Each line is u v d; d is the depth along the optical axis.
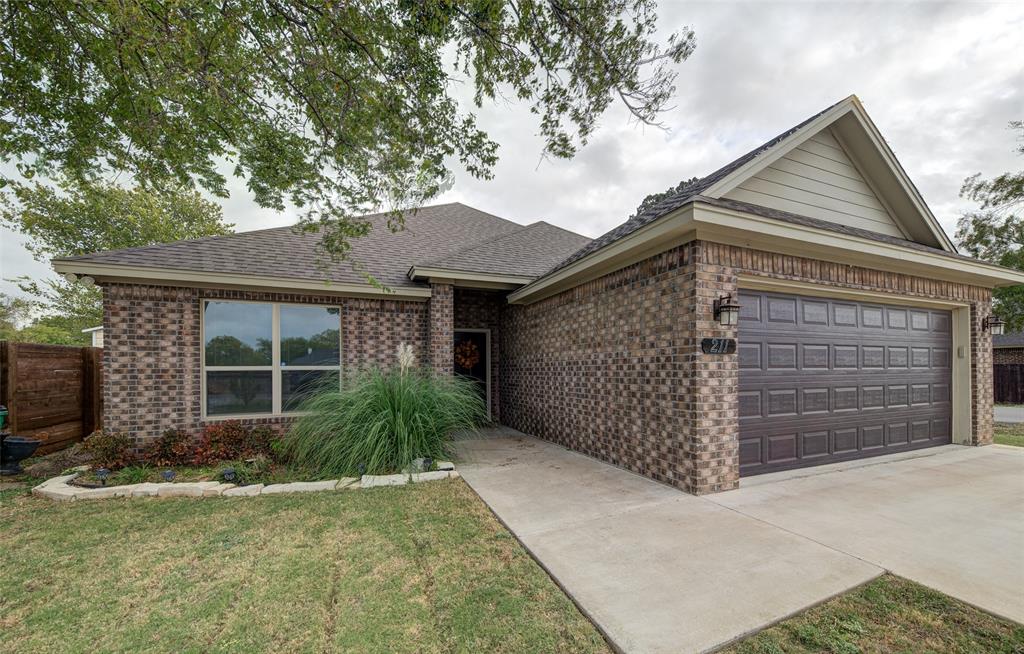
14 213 13.80
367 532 3.76
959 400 7.32
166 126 4.64
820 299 5.92
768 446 5.38
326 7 3.67
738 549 3.29
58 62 4.38
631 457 5.75
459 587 2.84
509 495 4.73
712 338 4.68
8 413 6.34
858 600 2.58
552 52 4.17
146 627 2.45
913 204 6.75
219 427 6.53
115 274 6.39
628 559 3.15
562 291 7.68
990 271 6.52
